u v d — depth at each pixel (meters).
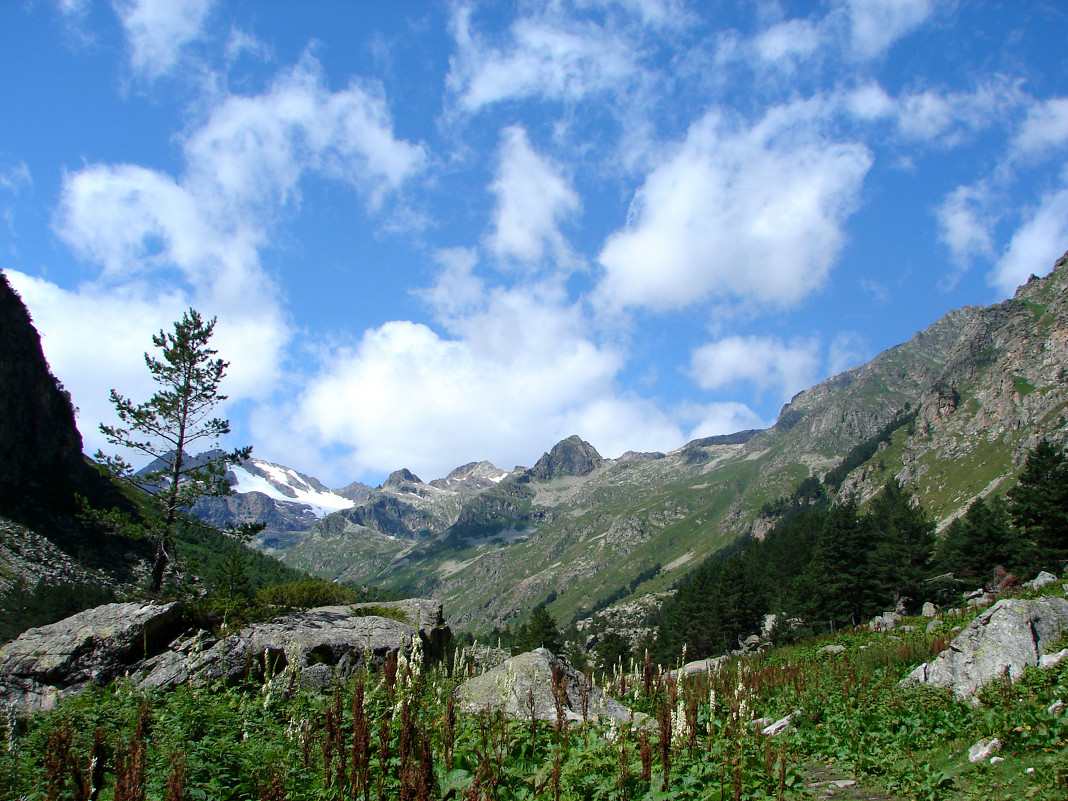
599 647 98.12
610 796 10.05
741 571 101.94
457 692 16.36
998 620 19.81
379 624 23.20
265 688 12.83
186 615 22.11
